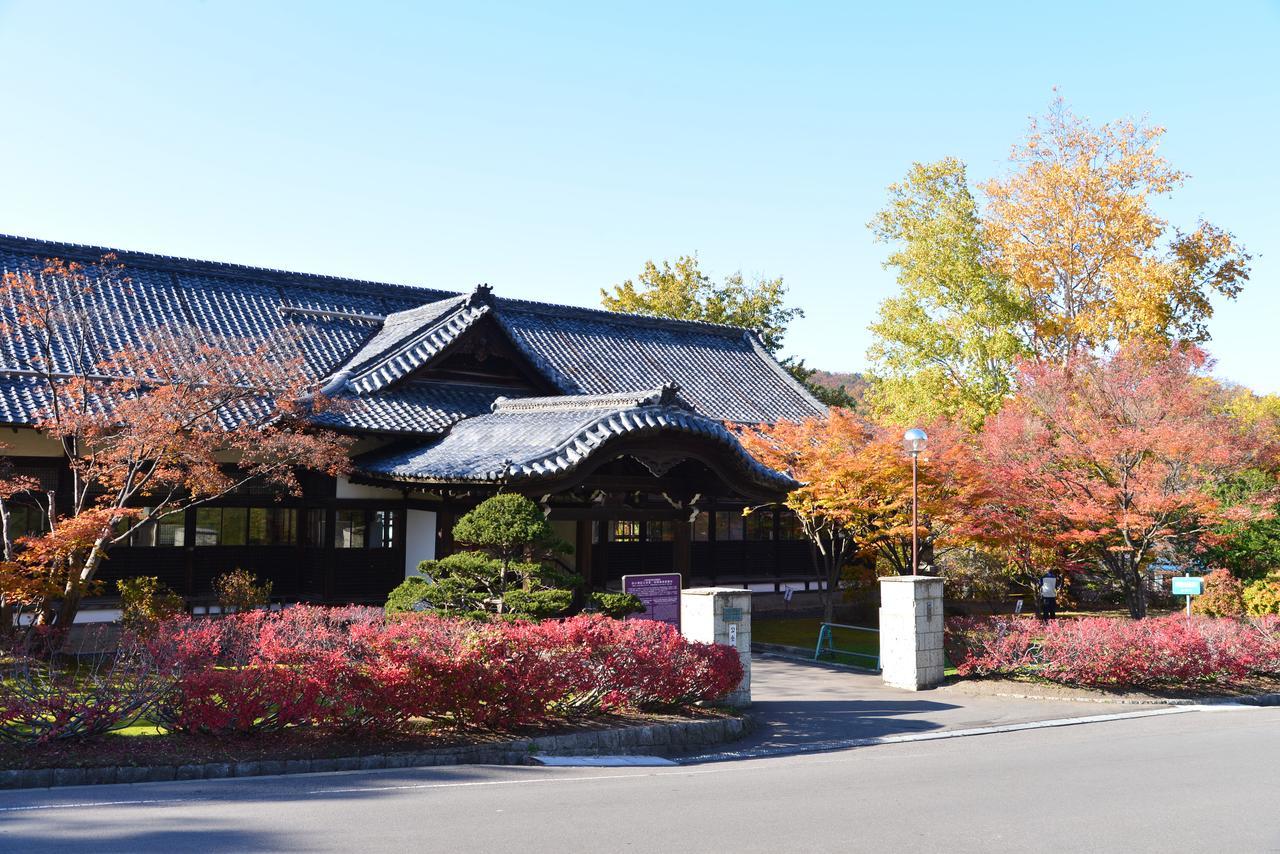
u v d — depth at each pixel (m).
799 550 27.08
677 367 28.77
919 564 21.61
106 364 16.78
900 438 19.31
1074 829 7.45
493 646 11.48
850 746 12.23
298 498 19.05
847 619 26.25
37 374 16.55
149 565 17.91
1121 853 6.80
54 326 18.17
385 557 19.36
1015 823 7.62
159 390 14.98
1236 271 32.81
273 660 11.40
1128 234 32.84
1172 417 19.78
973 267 30.06
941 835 7.21
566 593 13.58
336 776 9.45
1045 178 33.78
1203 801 8.52
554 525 23.42
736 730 12.77
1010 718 14.26
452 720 11.42
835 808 8.11
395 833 6.95
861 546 20.83
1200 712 15.35
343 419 18.62
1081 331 32.97
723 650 13.57
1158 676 16.77
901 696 16.02
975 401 29.94
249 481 17.81
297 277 25.55
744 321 42.81
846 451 19.70
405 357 20.95
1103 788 9.10
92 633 16.69
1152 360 26.80
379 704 10.59
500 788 8.89
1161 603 28.64
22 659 11.27
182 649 11.02
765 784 9.27
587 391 24.67
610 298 44.03
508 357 22.33
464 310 21.95
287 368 18.05
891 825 7.50
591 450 16.19
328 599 18.59
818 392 41.97
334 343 23.55
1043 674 16.73
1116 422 20.58
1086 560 24.22
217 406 15.51
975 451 21.88
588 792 8.72
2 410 16.17
